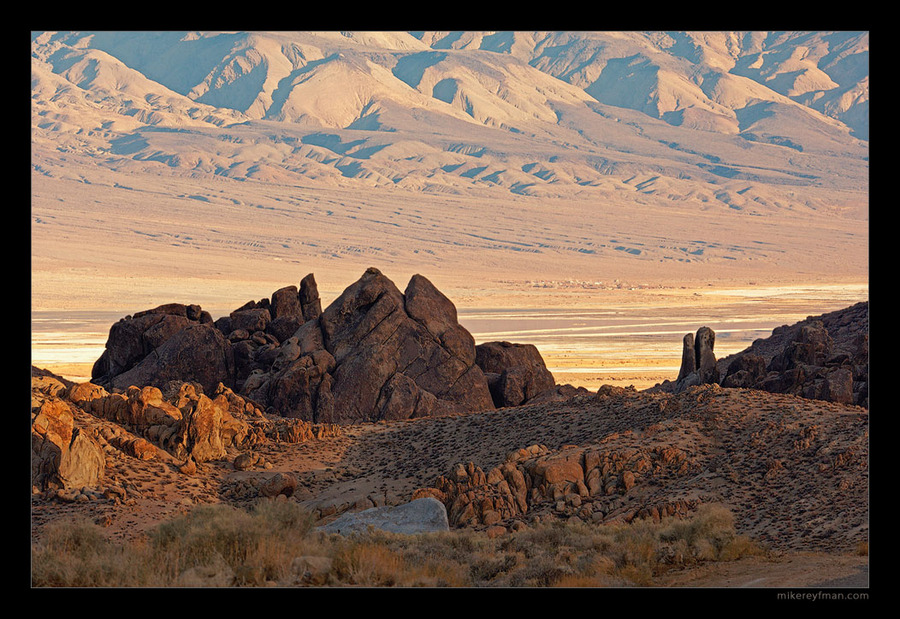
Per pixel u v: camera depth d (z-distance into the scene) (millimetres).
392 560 37656
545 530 49281
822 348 91500
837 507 52594
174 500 64500
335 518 63125
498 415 86812
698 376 98250
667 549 44625
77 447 63406
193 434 73500
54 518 57906
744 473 61562
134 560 36719
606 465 64375
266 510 43750
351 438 84562
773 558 43625
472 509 61156
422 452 79438
